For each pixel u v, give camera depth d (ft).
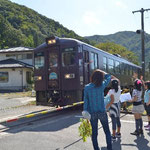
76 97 32.09
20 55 101.19
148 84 22.39
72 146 16.84
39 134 20.75
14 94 71.41
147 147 16.58
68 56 32.89
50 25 445.37
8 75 90.53
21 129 23.16
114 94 18.33
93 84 13.64
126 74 62.03
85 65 34.37
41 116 31.24
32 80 94.99
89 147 16.55
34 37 268.21
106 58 44.88
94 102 13.39
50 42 34.35
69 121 26.71
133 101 19.58
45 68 34.78
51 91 34.09
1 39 212.64
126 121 26.17
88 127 14.37
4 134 21.18
